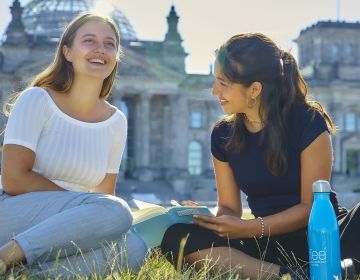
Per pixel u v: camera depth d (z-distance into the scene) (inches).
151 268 88.2
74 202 90.9
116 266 88.4
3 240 91.2
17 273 80.7
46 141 98.4
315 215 84.4
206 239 92.4
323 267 83.5
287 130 96.1
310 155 94.7
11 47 1103.6
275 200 98.9
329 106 1189.7
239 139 98.8
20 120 96.3
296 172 96.4
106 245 90.0
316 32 1245.1
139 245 93.0
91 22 101.6
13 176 94.9
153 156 1191.6
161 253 96.3
